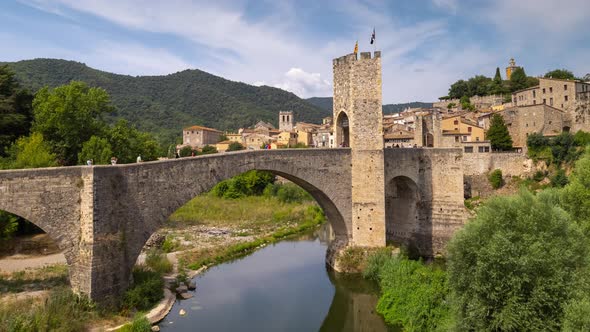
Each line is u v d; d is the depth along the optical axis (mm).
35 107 54031
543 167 60906
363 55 39594
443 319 25344
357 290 36062
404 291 29625
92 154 49844
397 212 48938
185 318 28875
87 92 58562
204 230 58656
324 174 38844
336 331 28297
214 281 38219
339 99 42469
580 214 30281
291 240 57656
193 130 146000
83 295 25031
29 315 21625
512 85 114688
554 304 20547
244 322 29188
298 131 132625
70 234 25469
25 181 24125
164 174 29391
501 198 24359
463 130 80125
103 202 25781
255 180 89750
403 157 44469
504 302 21297
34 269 33031
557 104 79062
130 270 27688
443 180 45938
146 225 28391
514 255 21531
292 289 36594
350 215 40312
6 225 39375
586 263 22203
